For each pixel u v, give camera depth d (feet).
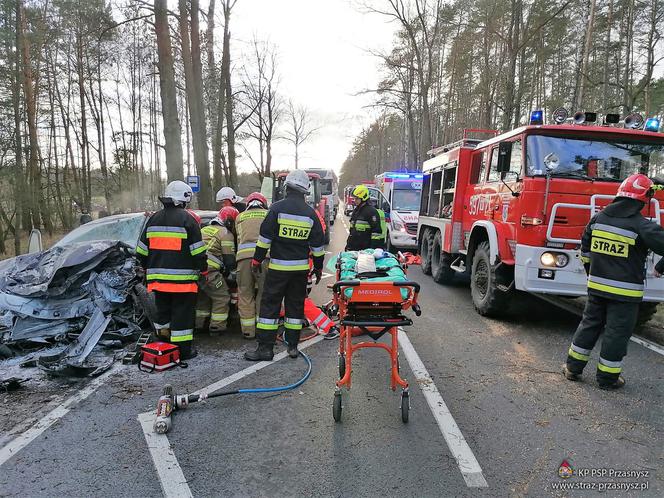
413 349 17.28
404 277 12.84
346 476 9.30
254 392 13.24
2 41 59.11
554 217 17.81
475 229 23.80
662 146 19.44
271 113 105.91
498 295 20.76
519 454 10.16
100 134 90.12
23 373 14.55
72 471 9.39
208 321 19.67
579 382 14.28
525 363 15.89
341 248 51.65
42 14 67.56
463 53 88.22
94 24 71.26
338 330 18.79
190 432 11.02
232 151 72.84
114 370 14.98
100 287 17.47
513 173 20.24
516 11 59.72
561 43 81.97
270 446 10.42
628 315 13.24
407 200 46.91
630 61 70.69
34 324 16.35
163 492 8.74
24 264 18.17
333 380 14.24
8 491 8.71
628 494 8.81
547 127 18.98
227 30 65.87
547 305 24.70
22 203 53.36
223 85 66.44
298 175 16.21
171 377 14.43
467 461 9.84
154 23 36.91
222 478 9.20
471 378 14.48
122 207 88.99
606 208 13.73
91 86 88.02
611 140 19.29
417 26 81.15
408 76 91.25
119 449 10.23
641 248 13.15
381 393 13.29
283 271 15.76
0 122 61.31
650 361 16.20
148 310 17.33
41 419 11.60
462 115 115.03
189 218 15.47
